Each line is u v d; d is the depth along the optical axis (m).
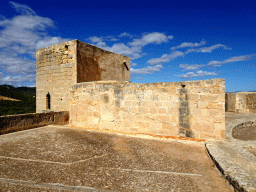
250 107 13.94
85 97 7.38
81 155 3.85
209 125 5.21
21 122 6.56
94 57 11.86
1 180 2.67
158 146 4.53
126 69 15.67
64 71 10.79
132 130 6.38
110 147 4.44
